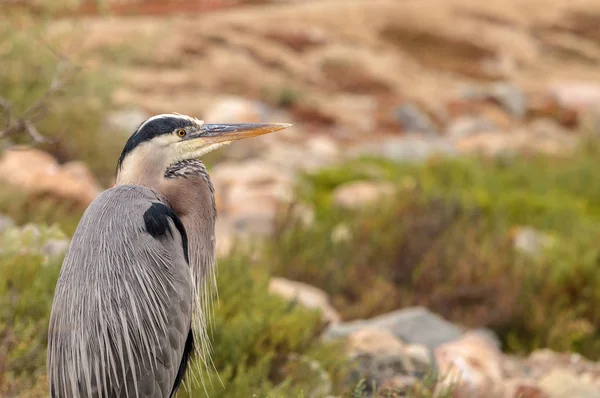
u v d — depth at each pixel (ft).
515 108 130.00
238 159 73.46
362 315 40.01
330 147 92.43
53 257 28.94
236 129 19.80
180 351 18.12
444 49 166.30
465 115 126.11
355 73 138.21
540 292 42.86
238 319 27.63
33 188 42.52
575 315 41.91
